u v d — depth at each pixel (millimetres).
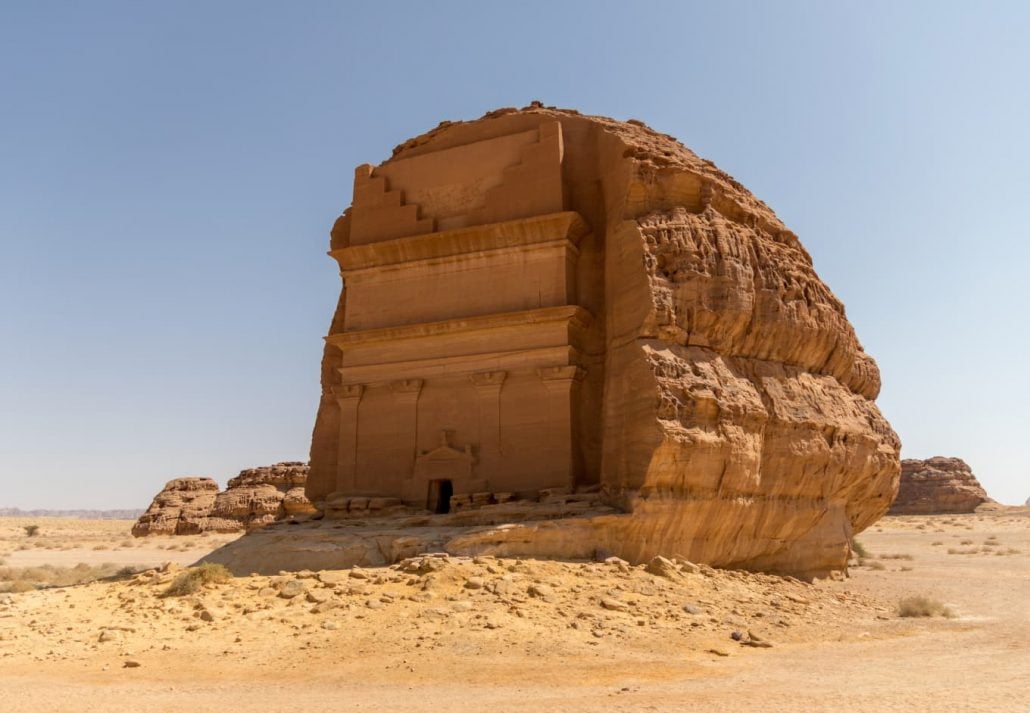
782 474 21172
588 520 18094
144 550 59656
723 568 20656
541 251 22766
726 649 13008
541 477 21406
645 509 18344
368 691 10523
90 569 34031
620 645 12930
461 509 21516
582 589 15664
